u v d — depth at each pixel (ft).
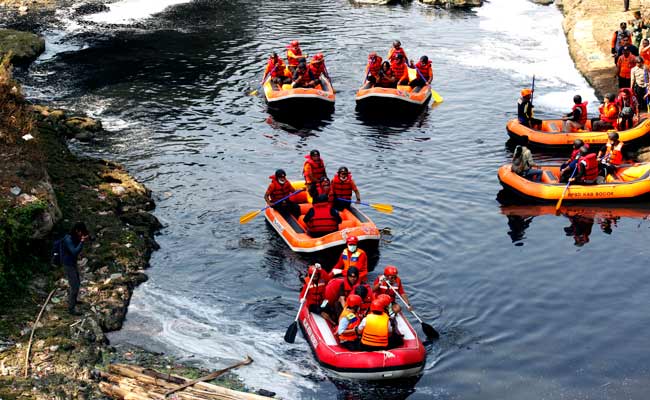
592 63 87.56
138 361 40.29
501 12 118.42
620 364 40.06
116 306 44.83
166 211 57.77
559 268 49.80
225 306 46.03
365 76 88.79
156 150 68.69
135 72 89.40
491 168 65.77
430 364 40.32
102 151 68.08
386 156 68.39
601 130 68.18
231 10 117.39
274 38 102.68
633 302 45.78
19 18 109.81
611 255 51.31
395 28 107.96
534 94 81.92
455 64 92.58
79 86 84.53
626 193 58.59
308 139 72.38
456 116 77.66
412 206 58.70
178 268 50.16
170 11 116.37
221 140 71.56
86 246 49.98
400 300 46.37
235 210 58.18
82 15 112.57
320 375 39.42
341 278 42.91
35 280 45.44
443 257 51.37
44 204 47.44
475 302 46.14
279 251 52.34
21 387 36.81
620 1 108.58
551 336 42.65
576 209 58.44
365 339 38.83
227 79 87.56
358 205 58.70
